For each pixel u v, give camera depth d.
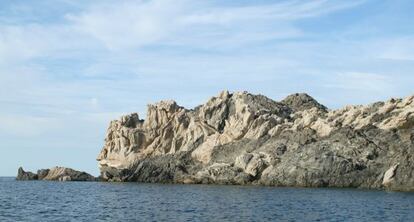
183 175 151.88
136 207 78.06
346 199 89.25
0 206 80.62
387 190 112.88
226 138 156.50
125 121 182.12
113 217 64.56
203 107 170.25
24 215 66.88
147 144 174.62
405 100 138.75
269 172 132.88
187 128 169.88
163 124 174.12
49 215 67.12
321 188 120.00
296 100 187.62
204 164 155.12
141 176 162.75
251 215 65.50
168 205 80.94
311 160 128.25
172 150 168.25
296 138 140.12
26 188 138.50
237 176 136.75
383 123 134.12
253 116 156.62
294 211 70.00
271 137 148.00
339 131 136.00
